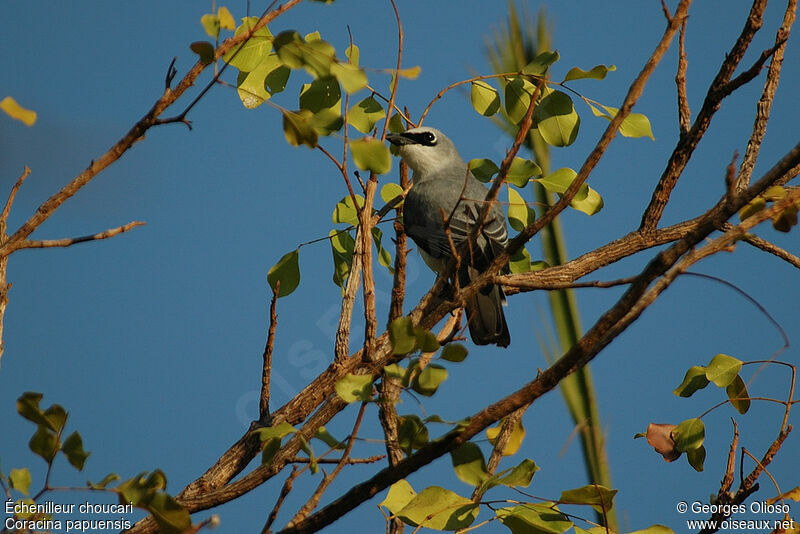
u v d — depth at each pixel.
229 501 6.41
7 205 5.48
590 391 7.20
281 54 5.07
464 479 5.26
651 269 4.97
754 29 7.00
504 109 8.04
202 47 5.12
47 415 4.77
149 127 5.14
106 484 4.80
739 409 6.42
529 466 5.35
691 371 6.62
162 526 4.77
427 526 5.39
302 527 5.20
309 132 5.19
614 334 4.82
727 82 7.32
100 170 5.19
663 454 6.50
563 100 7.50
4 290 5.49
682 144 7.73
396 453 5.46
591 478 6.99
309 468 5.30
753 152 7.84
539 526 5.27
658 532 5.82
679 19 5.74
